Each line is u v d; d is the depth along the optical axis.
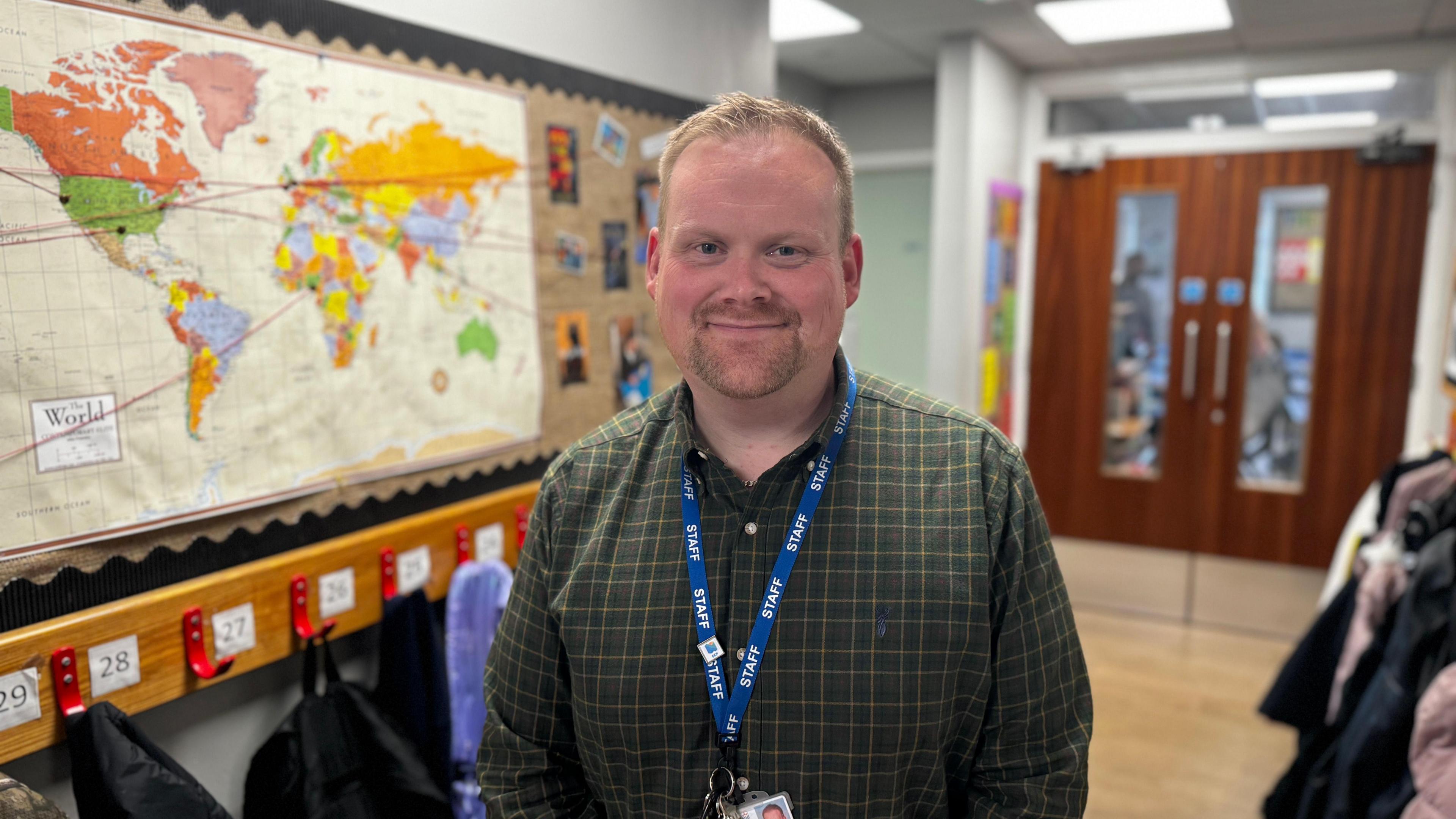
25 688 1.15
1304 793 2.04
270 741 1.43
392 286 1.64
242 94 1.38
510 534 1.91
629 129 2.22
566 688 1.06
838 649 0.92
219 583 1.36
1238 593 4.18
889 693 0.90
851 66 4.53
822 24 3.71
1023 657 0.94
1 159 1.12
